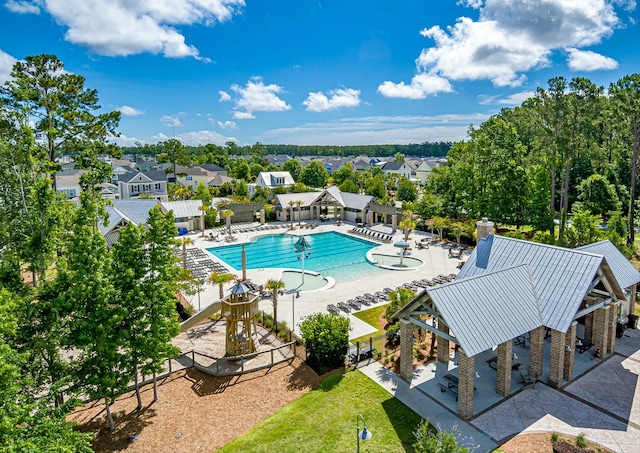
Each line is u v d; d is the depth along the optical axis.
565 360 18.11
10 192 21.89
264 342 22.97
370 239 51.97
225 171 127.56
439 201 55.16
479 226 23.86
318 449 14.10
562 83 42.50
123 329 14.74
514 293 18.17
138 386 17.53
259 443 14.49
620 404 16.41
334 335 19.41
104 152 39.22
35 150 24.25
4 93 31.66
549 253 20.05
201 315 22.14
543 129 45.59
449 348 20.64
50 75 34.66
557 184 61.53
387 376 18.86
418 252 45.06
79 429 15.62
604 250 23.03
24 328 13.62
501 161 47.72
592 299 20.89
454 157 63.62
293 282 35.97
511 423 15.32
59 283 14.30
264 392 18.06
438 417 15.75
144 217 48.22
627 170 58.28
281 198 66.12
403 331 18.34
